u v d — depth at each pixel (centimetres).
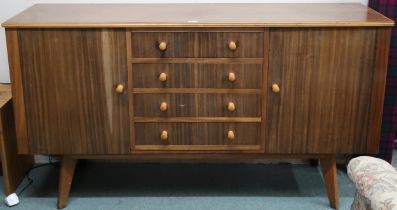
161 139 221
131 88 212
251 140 221
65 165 229
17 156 248
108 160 274
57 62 208
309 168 270
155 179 260
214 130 220
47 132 219
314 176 262
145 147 221
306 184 255
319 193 247
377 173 144
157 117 217
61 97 213
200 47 206
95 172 266
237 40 205
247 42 205
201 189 251
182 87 212
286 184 255
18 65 209
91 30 204
